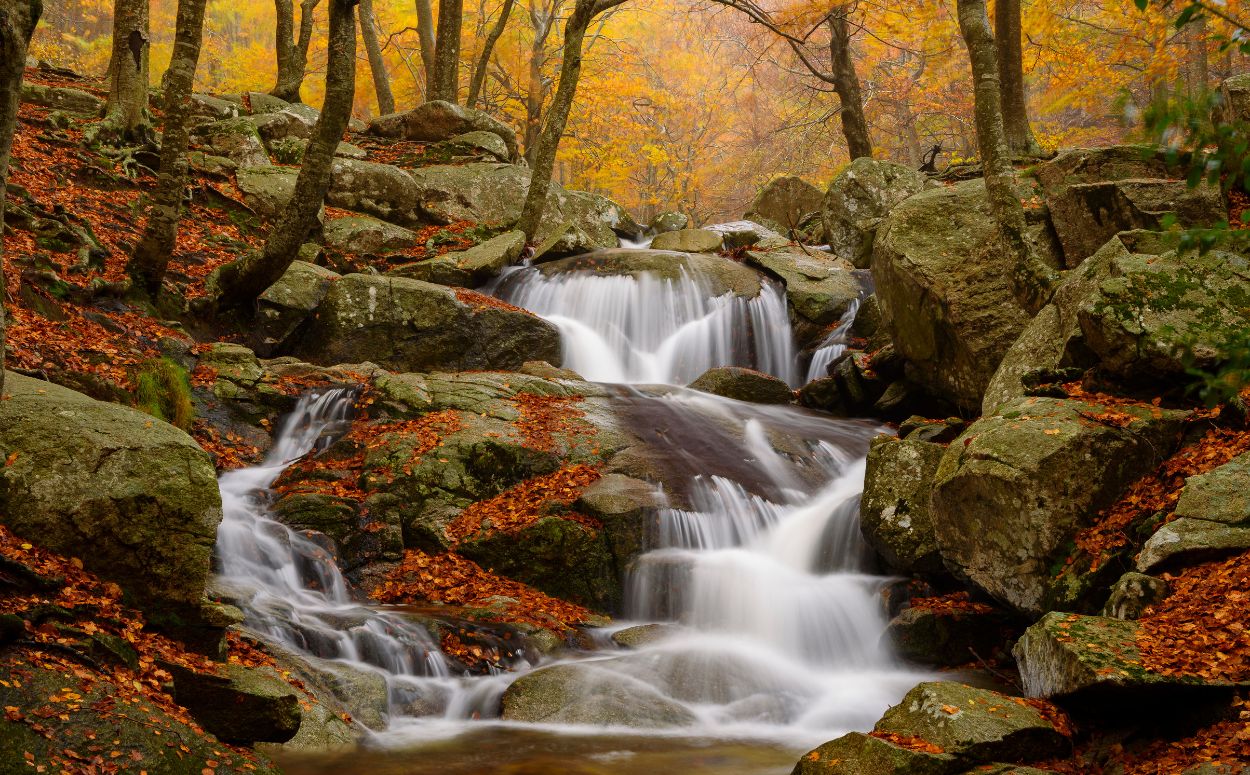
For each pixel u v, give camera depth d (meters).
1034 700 5.96
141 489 5.95
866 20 24.41
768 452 11.87
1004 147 11.29
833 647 8.79
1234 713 5.06
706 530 10.29
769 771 6.30
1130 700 5.37
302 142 20.22
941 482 8.34
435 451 10.73
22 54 4.41
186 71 12.64
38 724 4.58
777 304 17.16
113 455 6.00
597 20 35.75
